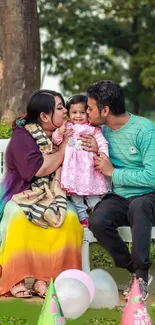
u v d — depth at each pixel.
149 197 5.55
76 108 5.76
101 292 5.29
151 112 33.03
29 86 9.42
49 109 5.77
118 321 4.92
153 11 24.95
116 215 5.59
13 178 5.80
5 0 9.32
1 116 9.44
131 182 5.57
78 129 5.73
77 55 24.45
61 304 4.96
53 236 5.61
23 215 5.59
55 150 5.79
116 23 24.70
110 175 5.64
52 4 24.08
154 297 5.73
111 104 5.59
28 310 5.20
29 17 9.37
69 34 24.02
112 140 5.75
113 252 5.54
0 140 6.28
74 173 5.66
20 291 5.55
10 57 9.35
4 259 5.59
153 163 5.54
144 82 24.56
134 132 5.63
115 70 25.33
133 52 25.75
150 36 25.06
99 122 5.69
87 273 5.68
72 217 5.66
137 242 5.29
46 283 5.59
